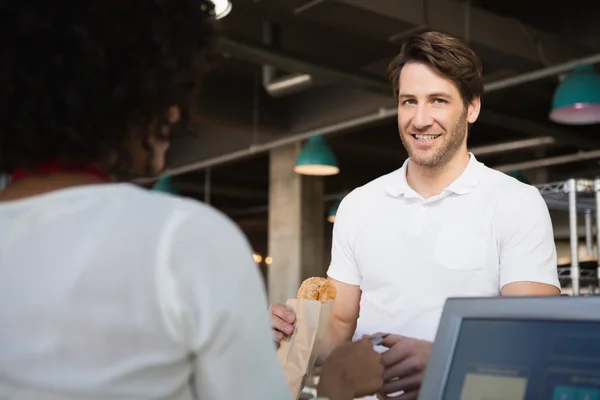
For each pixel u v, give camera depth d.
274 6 4.71
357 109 7.35
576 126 8.05
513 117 7.45
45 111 0.62
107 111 0.64
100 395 0.59
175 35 0.69
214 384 0.63
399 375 0.78
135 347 0.60
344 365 0.82
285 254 9.69
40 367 0.59
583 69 4.69
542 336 0.64
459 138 1.63
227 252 0.63
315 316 1.07
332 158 7.09
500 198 1.56
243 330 0.63
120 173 0.69
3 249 0.62
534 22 6.21
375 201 1.71
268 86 6.81
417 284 1.60
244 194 13.80
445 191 1.61
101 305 0.59
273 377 0.66
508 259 1.53
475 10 5.29
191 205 0.65
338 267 1.77
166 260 0.60
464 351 0.68
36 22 0.61
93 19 0.63
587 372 0.60
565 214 5.95
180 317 0.60
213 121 7.79
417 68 1.61
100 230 0.61
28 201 0.63
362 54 7.19
